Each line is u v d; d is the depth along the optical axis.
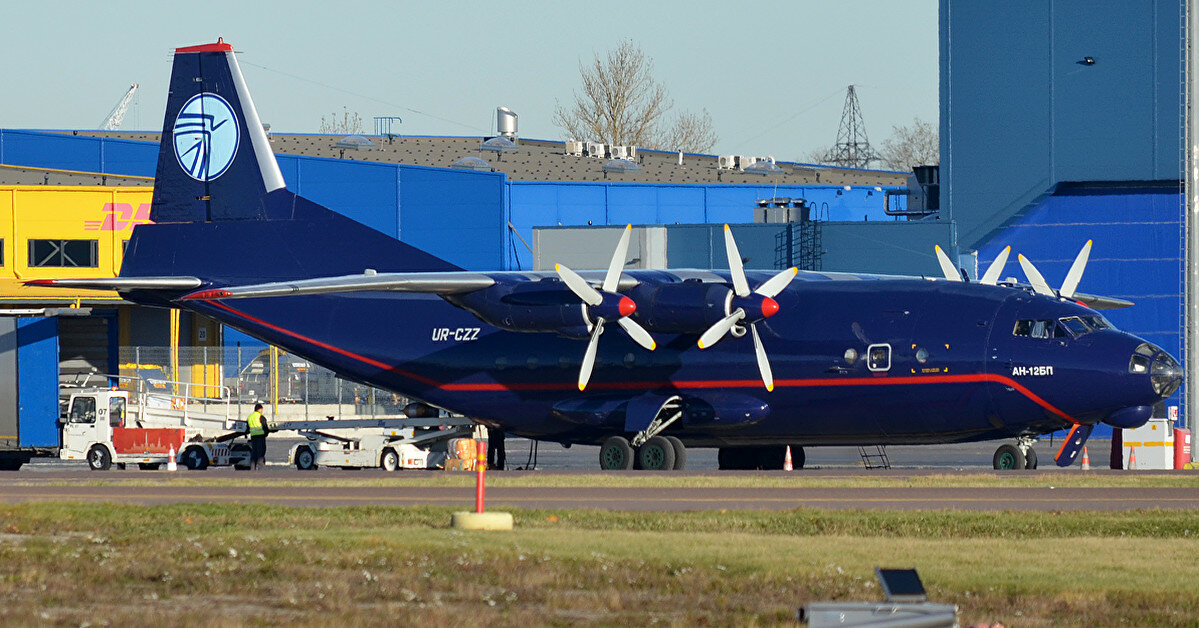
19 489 104.12
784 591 57.47
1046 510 84.19
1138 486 98.50
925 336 116.44
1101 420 115.50
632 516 82.00
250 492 100.12
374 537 71.19
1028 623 51.53
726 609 54.09
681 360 122.94
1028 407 114.38
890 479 104.06
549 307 118.00
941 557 65.69
